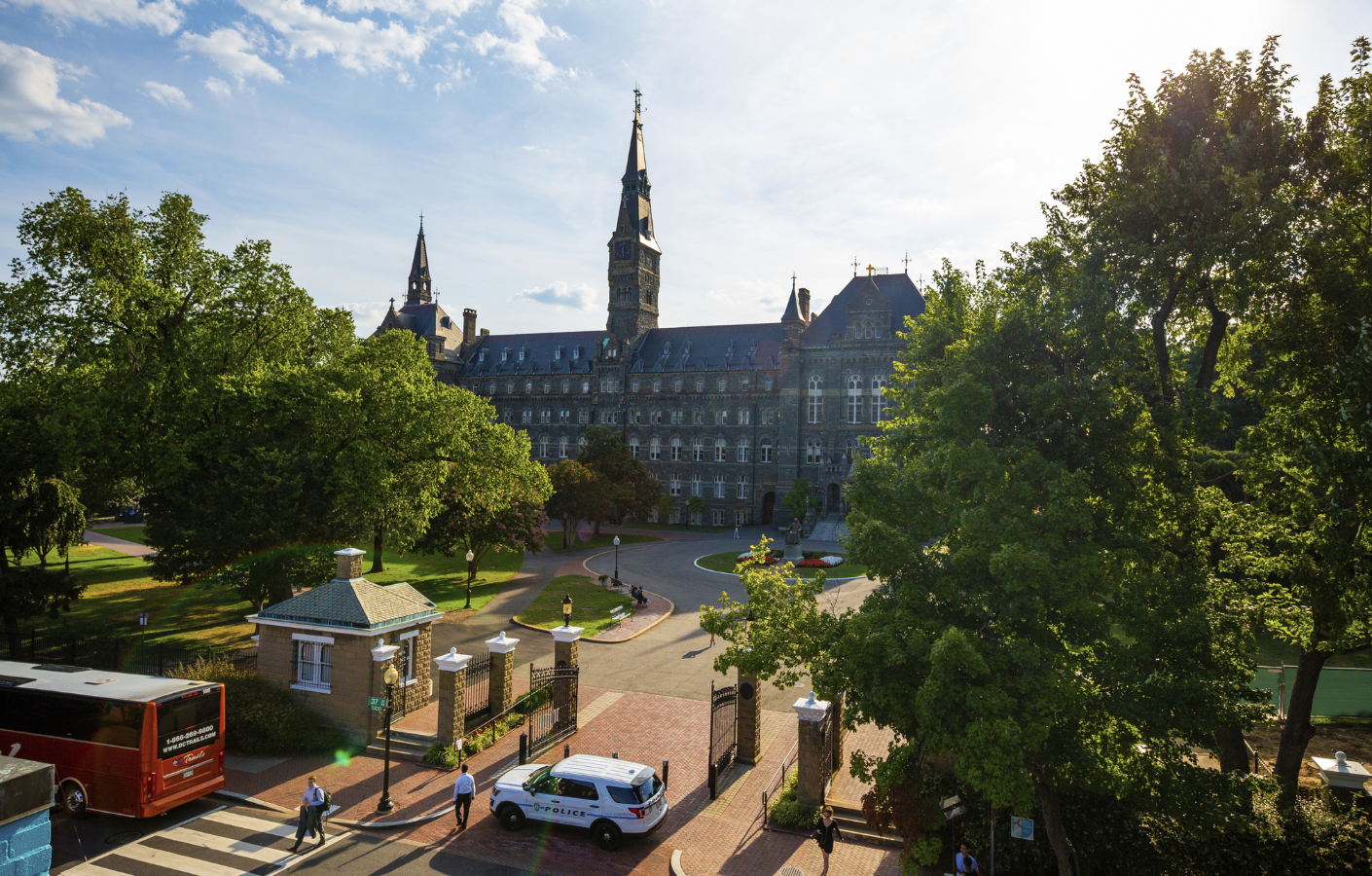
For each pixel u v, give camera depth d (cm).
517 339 13562
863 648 1856
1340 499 2053
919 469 2133
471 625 4906
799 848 2348
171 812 2480
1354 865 1870
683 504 11494
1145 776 1858
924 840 1911
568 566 7262
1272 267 2080
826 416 10338
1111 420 1922
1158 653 1875
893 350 9975
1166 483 2058
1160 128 2316
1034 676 1702
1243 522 2292
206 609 4925
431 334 12912
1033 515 1909
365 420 4556
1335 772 2208
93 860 2164
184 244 4428
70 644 3803
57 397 4094
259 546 3966
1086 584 1800
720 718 2891
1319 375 2053
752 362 11231
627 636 4725
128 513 10131
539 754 2975
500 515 5969
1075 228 2502
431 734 3011
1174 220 2227
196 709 2480
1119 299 2222
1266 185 2131
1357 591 2058
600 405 12144
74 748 2397
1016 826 1920
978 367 2031
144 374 4059
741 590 6209
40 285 3997
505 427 6100
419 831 2409
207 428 4206
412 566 6875
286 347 4950
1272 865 1917
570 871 2197
